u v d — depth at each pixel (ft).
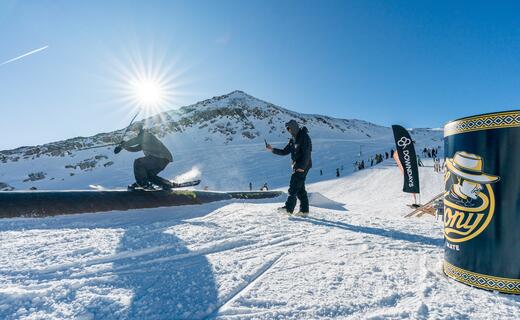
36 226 11.76
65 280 6.40
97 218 13.71
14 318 4.89
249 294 5.83
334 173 118.42
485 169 6.36
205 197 19.95
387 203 55.31
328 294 5.83
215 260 7.95
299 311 5.16
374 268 7.36
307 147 15.75
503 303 5.51
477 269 6.21
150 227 11.68
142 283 6.37
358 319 4.92
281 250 8.96
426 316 4.99
